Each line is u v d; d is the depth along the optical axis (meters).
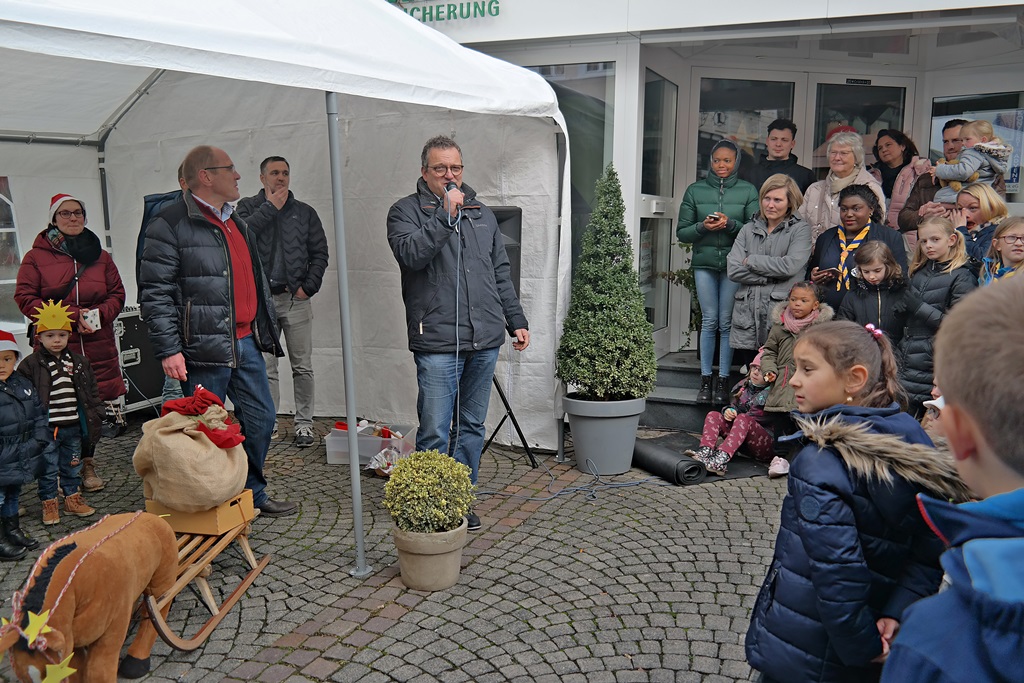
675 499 4.70
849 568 1.71
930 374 4.71
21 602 2.31
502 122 5.40
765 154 7.25
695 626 3.25
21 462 3.97
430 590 3.56
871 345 2.01
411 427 5.75
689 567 3.79
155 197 5.46
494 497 4.75
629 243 5.11
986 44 6.70
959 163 5.54
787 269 5.42
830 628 1.74
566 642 3.13
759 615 1.97
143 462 3.34
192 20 2.82
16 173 5.95
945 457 1.70
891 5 5.14
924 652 0.92
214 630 3.23
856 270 5.13
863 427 1.82
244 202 5.66
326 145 6.11
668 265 7.19
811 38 5.66
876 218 5.40
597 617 3.32
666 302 7.16
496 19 5.95
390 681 2.86
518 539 4.13
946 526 0.98
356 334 6.30
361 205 6.08
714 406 6.02
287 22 3.23
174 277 4.05
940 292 4.64
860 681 1.83
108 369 5.72
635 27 5.64
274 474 5.25
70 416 4.49
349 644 3.12
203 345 4.07
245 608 3.42
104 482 5.15
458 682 2.85
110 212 6.64
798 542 1.87
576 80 6.02
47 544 4.16
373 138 5.93
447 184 4.08
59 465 4.52
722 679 2.87
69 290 5.42
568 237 5.29
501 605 3.43
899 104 7.17
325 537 4.20
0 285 5.87
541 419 5.55
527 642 3.13
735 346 5.77
